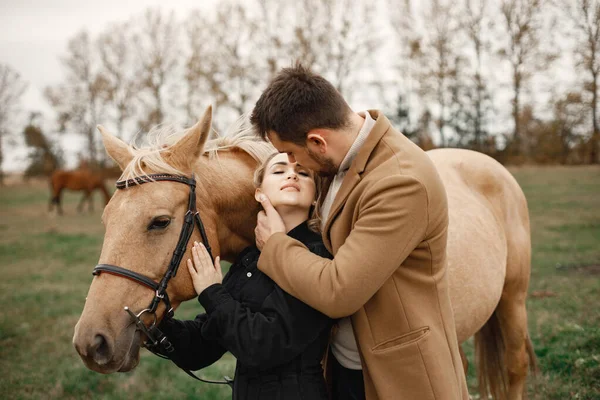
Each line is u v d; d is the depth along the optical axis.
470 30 27.75
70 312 6.46
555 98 20.11
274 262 1.72
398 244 1.56
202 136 1.95
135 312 1.77
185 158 1.93
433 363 1.62
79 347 1.66
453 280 2.42
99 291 1.74
